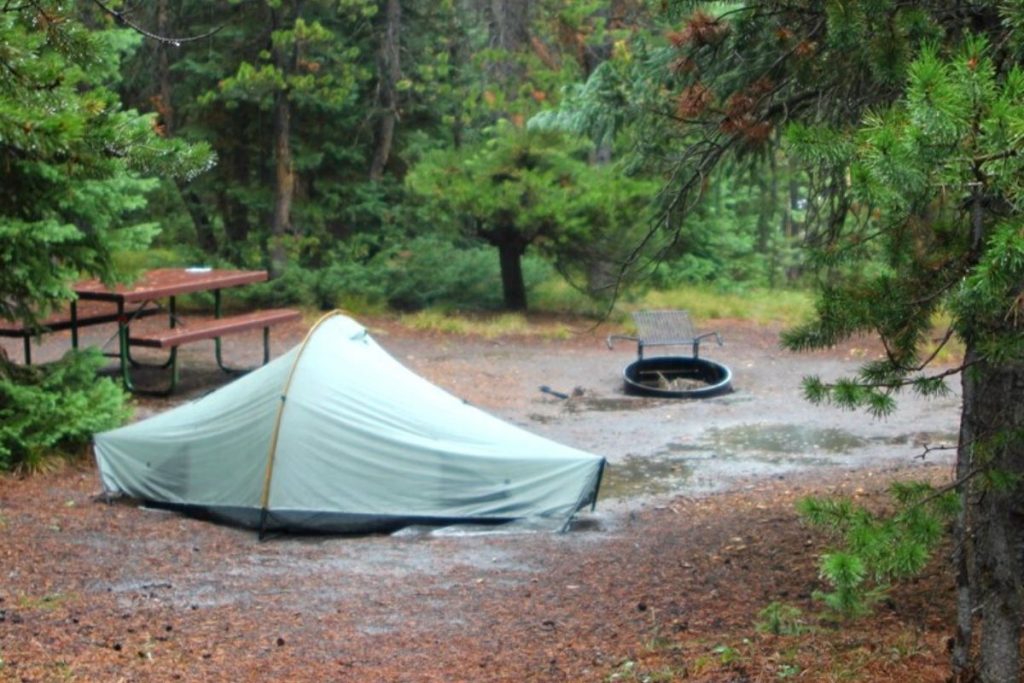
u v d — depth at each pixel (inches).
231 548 393.7
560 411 660.1
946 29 241.0
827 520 209.3
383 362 456.1
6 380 464.4
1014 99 166.9
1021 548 239.9
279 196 948.6
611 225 882.8
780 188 1223.5
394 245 989.2
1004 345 179.5
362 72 933.8
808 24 296.0
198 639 288.5
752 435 603.2
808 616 297.4
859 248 215.3
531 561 378.6
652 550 385.7
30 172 378.9
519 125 946.7
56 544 374.0
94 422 479.2
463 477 430.0
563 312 971.3
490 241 944.9
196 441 433.4
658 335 754.8
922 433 600.4
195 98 946.7
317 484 422.3
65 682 245.0
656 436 602.5
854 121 298.0
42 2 238.5
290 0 909.2
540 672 265.9
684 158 350.3
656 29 663.1
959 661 218.5
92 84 465.4
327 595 337.4
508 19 1002.1
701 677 247.1
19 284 456.4
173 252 973.8
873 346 838.5
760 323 956.0
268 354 717.9
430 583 352.8
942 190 180.2
